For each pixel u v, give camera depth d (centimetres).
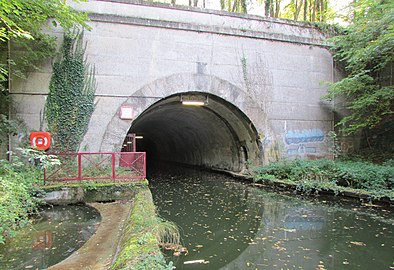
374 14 1104
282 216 777
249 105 1227
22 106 969
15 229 605
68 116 998
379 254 525
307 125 1318
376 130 1322
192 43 1152
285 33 1312
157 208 868
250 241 598
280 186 1120
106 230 582
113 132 1030
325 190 966
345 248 554
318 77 1346
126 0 1091
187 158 2364
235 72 1213
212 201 965
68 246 512
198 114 1554
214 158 1827
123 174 910
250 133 1300
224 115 1373
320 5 1667
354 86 1198
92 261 429
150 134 2802
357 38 1203
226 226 697
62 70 1003
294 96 1302
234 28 1209
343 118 1311
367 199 849
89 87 1022
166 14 1141
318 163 1130
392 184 875
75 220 677
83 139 1005
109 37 1053
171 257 518
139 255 352
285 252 540
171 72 1118
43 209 775
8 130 922
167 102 1262
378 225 681
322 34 1368
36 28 887
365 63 1226
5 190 609
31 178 819
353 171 962
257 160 1316
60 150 981
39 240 543
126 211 735
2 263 443
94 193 837
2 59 934
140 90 1073
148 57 1091
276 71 1277
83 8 1045
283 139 1278
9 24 708
